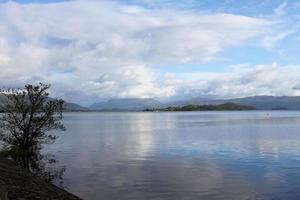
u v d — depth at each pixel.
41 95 44.12
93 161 40.25
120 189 25.92
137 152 48.88
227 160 40.84
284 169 34.56
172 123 145.50
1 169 23.92
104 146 57.16
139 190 25.70
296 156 43.69
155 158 42.69
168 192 25.08
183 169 34.72
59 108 45.62
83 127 120.06
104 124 145.00
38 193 18.42
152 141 65.50
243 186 27.08
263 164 37.78
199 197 23.91
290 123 131.62
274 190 25.80
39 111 44.09
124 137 75.75
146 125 132.50
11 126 43.12
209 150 50.81
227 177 30.53
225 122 145.75
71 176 30.88
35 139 46.16
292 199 23.33
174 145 58.00
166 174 31.86
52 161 40.22
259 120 164.62
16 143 43.56
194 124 132.12
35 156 43.78
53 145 58.94
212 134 81.12
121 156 44.66
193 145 57.72
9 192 16.95
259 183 28.19
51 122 45.25
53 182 28.14
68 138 73.69
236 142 62.06
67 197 20.31
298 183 27.95
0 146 50.06
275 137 71.62
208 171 33.53
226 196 24.14
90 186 26.88
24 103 43.47
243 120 166.50
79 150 51.53
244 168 35.28
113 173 32.44
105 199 23.20
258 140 65.38
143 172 32.97
